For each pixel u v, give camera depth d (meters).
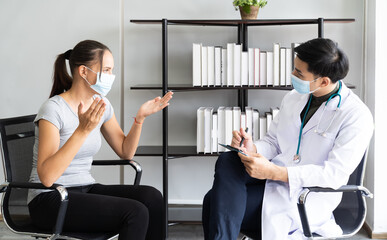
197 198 3.63
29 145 2.43
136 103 3.54
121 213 2.13
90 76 2.22
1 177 3.62
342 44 3.42
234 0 3.24
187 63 3.48
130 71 3.51
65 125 2.22
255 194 2.22
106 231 2.18
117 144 2.52
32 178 2.29
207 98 3.53
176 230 3.46
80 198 2.17
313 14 3.41
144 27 3.47
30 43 3.51
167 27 3.39
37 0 3.48
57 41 3.50
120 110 3.54
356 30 3.40
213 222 2.08
